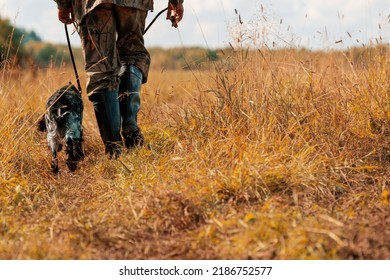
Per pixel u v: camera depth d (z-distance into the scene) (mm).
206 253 5688
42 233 6273
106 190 7762
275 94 9211
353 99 9516
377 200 6922
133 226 6352
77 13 8641
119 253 5875
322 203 6824
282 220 5930
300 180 7105
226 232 5922
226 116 8969
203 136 8961
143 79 9398
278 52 9875
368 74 9867
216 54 9711
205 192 6891
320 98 9391
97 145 9953
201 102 9781
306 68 10117
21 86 12172
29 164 8750
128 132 9078
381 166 7902
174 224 6336
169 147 9102
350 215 6289
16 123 9680
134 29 8992
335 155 8086
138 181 7711
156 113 11211
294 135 8609
